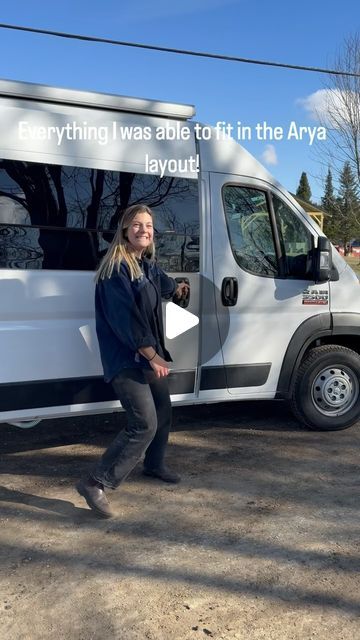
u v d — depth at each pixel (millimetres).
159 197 4324
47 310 4000
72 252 4062
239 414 5785
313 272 4852
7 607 2816
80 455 4727
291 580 3039
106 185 4137
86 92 4066
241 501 3924
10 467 4484
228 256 4594
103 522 3643
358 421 5555
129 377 3463
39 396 4039
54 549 3336
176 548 3346
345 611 2795
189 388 4559
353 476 4324
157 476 4199
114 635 2619
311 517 3713
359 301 5168
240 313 4688
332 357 5117
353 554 3295
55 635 2623
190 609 2801
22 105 3900
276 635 2621
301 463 4551
